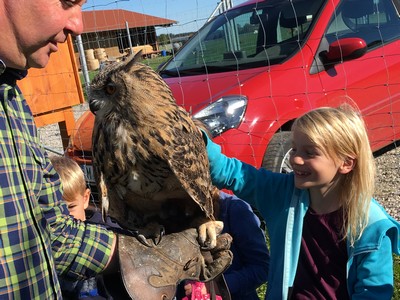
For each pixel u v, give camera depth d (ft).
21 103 5.90
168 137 7.23
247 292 8.68
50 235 6.03
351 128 7.32
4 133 5.25
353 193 7.33
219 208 8.92
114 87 7.38
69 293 7.84
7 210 5.07
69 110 19.17
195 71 16.33
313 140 7.26
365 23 16.70
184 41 19.69
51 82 18.10
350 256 7.30
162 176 7.32
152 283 6.51
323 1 16.02
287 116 13.98
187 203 7.58
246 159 13.32
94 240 6.49
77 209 9.05
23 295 5.16
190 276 6.98
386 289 7.04
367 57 15.92
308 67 14.69
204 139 8.39
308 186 7.47
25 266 5.20
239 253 8.89
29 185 5.45
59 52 18.31
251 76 14.39
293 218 7.64
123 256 6.54
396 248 7.36
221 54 16.67
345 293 7.48
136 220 7.79
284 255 7.50
